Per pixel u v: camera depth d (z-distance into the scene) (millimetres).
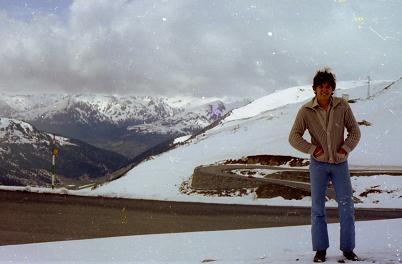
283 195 21828
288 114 78125
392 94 63062
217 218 12055
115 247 6578
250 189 25609
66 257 5793
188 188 35375
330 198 17672
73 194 19016
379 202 19375
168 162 56812
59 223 10398
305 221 11570
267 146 51625
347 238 4738
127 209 13930
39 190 19406
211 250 6102
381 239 6160
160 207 14859
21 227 9633
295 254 5238
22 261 5363
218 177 29641
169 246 6602
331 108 4898
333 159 4836
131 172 58406
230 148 58125
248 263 4652
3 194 17406
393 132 46250
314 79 4949
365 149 41625
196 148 65125
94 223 10578
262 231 8000
